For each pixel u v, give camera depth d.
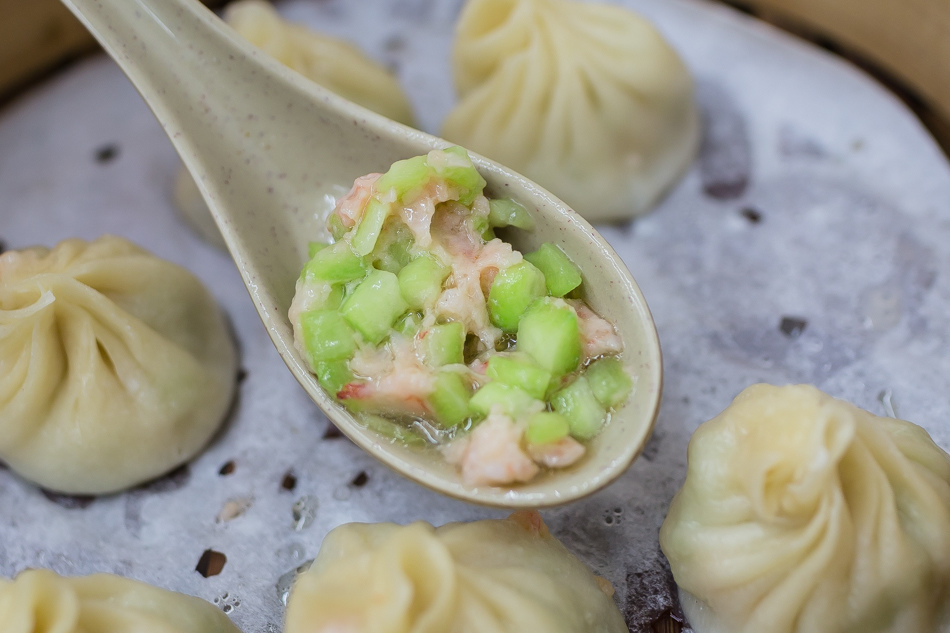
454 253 0.22
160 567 0.25
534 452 0.21
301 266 0.24
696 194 0.29
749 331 0.27
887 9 0.28
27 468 0.25
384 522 0.24
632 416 0.21
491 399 0.21
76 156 0.31
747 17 0.30
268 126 0.24
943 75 0.28
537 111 0.28
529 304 0.22
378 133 0.23
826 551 0.22
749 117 0.30
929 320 0.26
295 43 0.29
